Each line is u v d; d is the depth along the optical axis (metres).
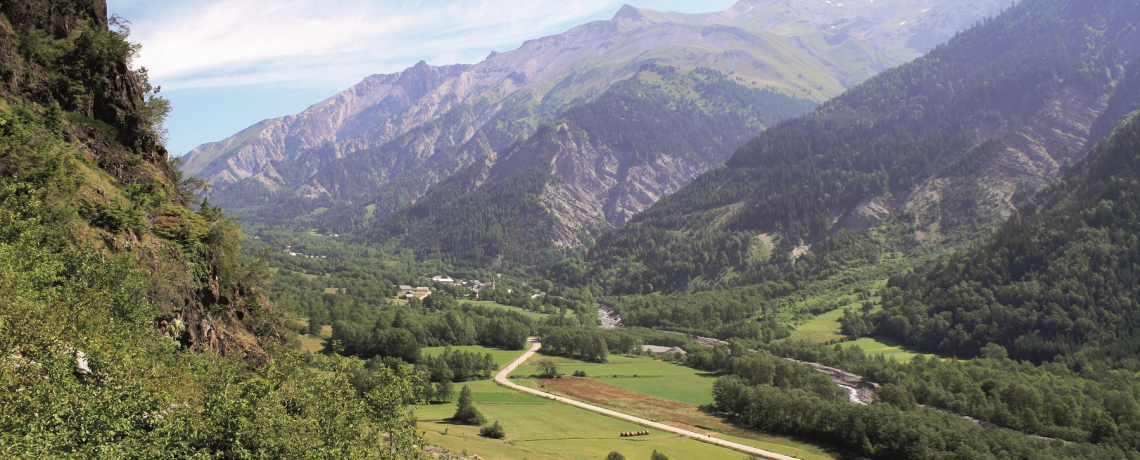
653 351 188.50
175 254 47.94
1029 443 95.19
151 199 51.50
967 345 169.75
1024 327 165.25
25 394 26.05
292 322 111.56
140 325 38.81
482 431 102.06
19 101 46.53
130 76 56.53
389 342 145.62
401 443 40.09
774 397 117.94
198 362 40.88
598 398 133.88
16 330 28.05
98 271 37.78
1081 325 157.00
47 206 39.25
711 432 113.62
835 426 109.75
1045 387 117.50
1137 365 138.62
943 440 96.44
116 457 27.20
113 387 30.02
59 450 26.03
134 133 55.72
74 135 48.75
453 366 145.00
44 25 52.22
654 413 124.50
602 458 93.69
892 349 179.88
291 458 33.72
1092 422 102.44
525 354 176.62
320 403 38.25
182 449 29.95
